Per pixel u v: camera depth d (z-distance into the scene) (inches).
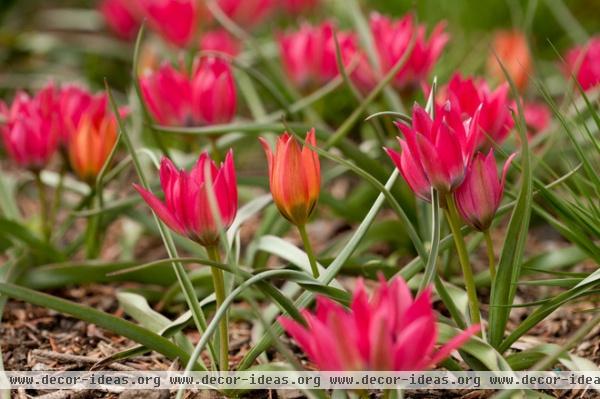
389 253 55.1
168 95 50.3
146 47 75.2
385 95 53.1
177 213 42.9
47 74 81.0
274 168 43.5
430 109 44.8
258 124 50.4
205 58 52.9
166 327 45.3
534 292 51.8
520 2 75.9
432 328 39.4
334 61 55.7
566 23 70.4
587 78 52.7
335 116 68.4
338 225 58.1
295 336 40.2
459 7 75.4
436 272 44.1
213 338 45.7
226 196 42.8
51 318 50.5
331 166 62.4
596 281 43.4
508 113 47.8
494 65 58.4
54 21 93.0
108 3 76.1
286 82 64.4
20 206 62.1
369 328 39.5
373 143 57.2
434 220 43.1
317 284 43.7
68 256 53.5
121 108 53.2
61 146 52.8
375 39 52.6
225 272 47.8
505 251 43.4
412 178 43.0
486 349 42.8
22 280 51.1
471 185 42.7
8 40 80.9
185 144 62.9
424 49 52.2
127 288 52.2
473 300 43.9
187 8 59.1
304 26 56.3
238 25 71.1
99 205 50.6
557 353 41.2
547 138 55.0
